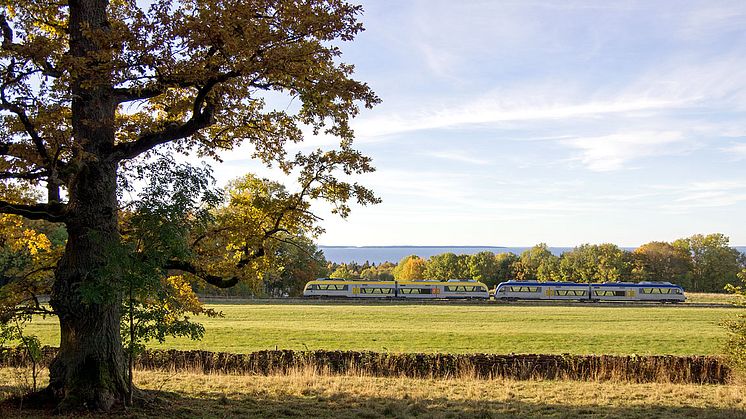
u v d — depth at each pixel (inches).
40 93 420.5
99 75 421.1
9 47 403.9
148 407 463.5
